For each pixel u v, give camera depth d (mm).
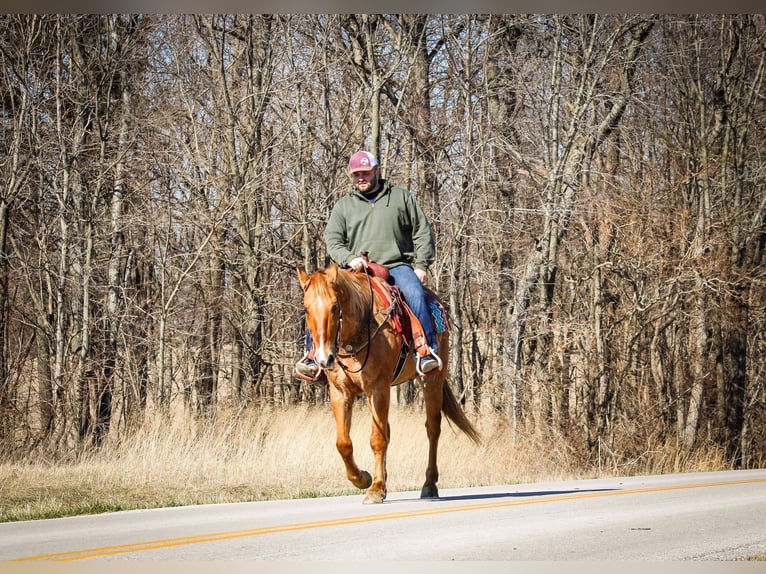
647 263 21062
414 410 24141
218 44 22547
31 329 21703
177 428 16859
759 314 26062
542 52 23203
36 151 19062
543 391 20062
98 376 19391
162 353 19688
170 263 21547
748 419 26188
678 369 24047
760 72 25344
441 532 7137
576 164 21688
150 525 7766
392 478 13922
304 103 23531
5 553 6336
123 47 19953
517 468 16766
